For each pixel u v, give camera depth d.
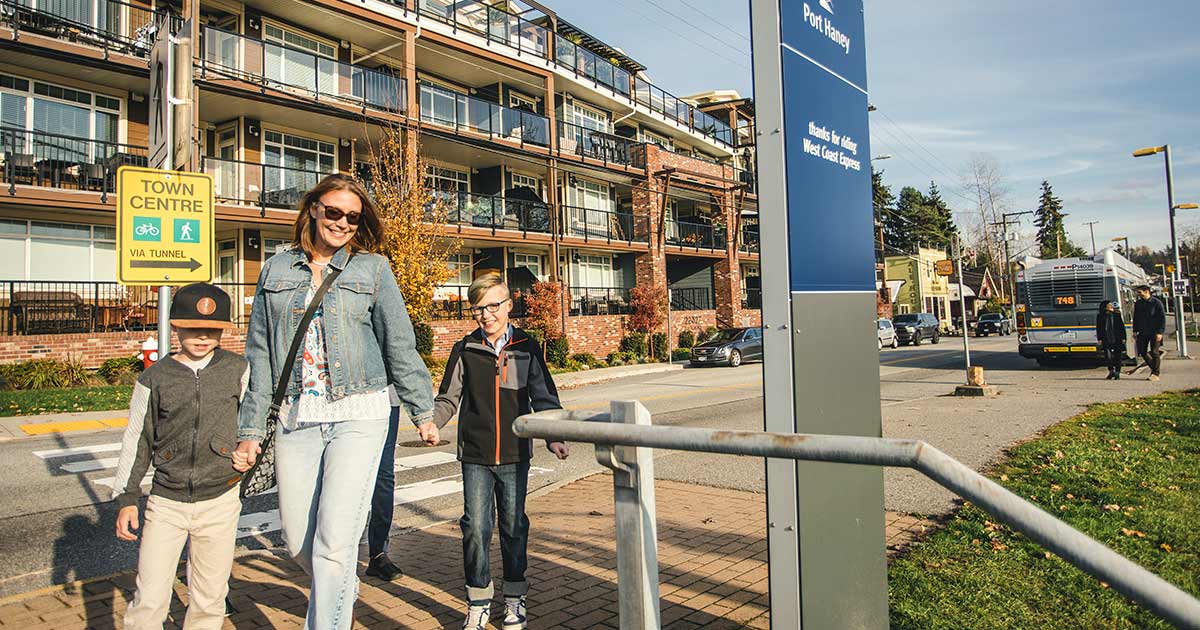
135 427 3.04
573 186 32.09
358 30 22.66
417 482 7.89
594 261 33.12
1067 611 3.52
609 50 34.91
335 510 2.73
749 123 48.97
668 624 3.64
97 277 18.22
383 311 3.04
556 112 31.47
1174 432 8.37
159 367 3.11
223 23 20.62
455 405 3.77
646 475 2.08
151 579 3.00
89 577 4.97
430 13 24.28
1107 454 7.12
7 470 8.55
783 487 2.62
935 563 4.23
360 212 3.07
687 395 16.67
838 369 2.96
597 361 28.20
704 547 4.98
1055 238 103.12
